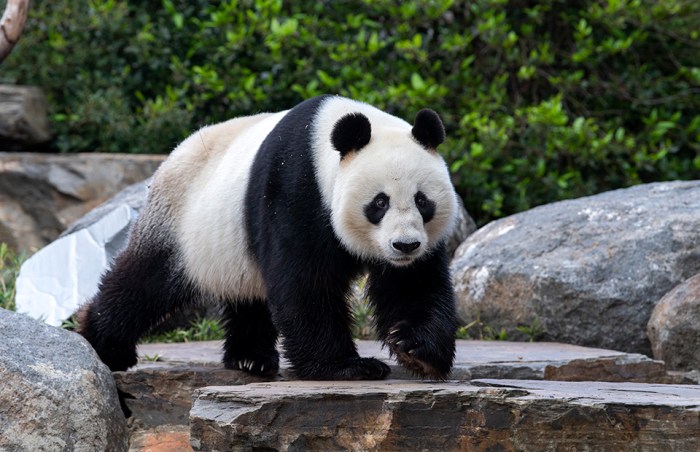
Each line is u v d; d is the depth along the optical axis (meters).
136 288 10.35
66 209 18.34
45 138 19.78
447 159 17.88
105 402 8.97
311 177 8.83
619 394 8.32
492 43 18.55
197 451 8.12
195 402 8.27
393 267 9.05
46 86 20.28
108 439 8.83
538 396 7.88
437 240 8.89
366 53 18.48
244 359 10.66
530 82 19.84
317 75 19.03
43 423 8.39
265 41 18.98
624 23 19.58
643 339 12.57
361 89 18.17
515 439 7.82
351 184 8.54
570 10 19.88
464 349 11.85
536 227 14.11
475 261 14.02
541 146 18.23
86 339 10.32
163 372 10.10
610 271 12.85
